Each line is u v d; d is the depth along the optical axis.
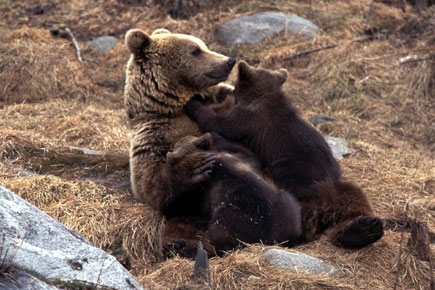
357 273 8.37
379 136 16.47
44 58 18.97
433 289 7.74
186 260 8.66
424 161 14.59
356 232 8.87
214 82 10.96
